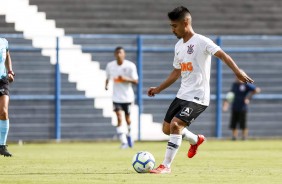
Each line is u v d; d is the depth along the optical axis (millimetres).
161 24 79000
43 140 69812
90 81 70688
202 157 47531
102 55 71125
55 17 76562
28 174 34812
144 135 72000
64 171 36500
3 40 42125
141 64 71812
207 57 34094
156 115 72188
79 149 58469
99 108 70875
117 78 60906
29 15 75438
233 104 71562
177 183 30734
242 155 49844
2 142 42688
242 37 74062
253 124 74312
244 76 33188
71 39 70375
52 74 69875
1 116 42344
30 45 69438
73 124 70438
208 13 81562
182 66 34438
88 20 77375
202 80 34156
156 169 34812
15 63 69125
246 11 82750
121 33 77500
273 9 83750
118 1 80625
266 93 74562
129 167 39156
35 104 69562
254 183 31141
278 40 74750
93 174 34656
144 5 80875
